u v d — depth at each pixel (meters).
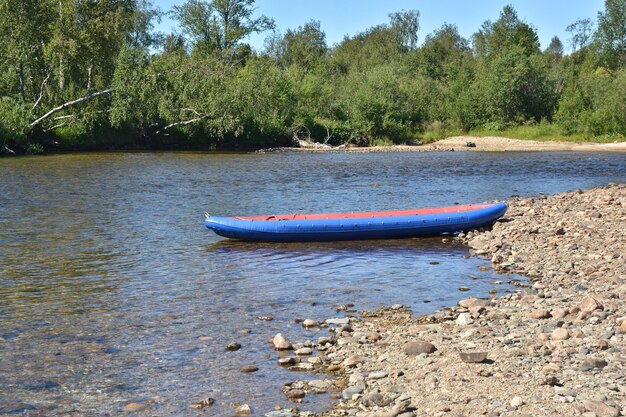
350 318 9.00
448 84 71.62
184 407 6.30
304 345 7.85
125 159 36.69
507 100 60.69
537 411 5.63
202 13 66.25
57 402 6.43
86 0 40.53
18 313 9.27
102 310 9.41
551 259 12.30
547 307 9.03
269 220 14.57
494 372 6.57
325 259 12.91
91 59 40.38
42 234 15.11
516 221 16.23
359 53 100.88
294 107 53.09
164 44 70.75
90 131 43.72
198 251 13.55
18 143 39.28
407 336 8.04
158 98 42.03
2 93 41.34
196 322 8.87
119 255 13.09
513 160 38.66
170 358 7.55
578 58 90.81
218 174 29.11
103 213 18.08
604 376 6.30
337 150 48.59
